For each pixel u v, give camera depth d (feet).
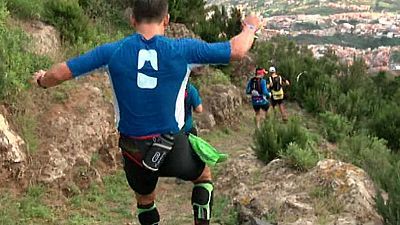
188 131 12.84
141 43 10.99
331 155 34.35
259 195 25.68
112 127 34.55
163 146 11.05
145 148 11.02
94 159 31.99
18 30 36.99
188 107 14.40
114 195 29.60
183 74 10.98
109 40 49.67
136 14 11.19
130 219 26.68
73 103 33.09
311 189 24.54
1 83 28.76
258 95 55.21
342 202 22.80
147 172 11.71
